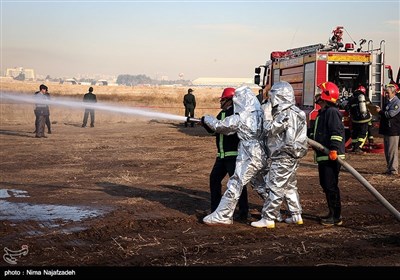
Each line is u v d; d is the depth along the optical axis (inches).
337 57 601.9
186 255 220.7
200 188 378.0
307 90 627.8
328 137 268.4
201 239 245.6
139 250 227.5
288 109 256.5
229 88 280.7
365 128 577.3
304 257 219.5
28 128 931.3
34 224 269.9
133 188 375.6
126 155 569.9
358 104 571.8
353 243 242.1
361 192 365.4
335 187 273.0
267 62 820.0
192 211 303.1
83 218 283.1
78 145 662.5
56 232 254.5
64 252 223.5
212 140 746.2
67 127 991.0
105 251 225.5
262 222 267.3
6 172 447.2
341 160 259.9
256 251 227.5
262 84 848.9
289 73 702.5
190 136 810.2
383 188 379.6
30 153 578.2
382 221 285.3
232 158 271.6
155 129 962.7
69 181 403.9
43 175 432.5
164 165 496.1
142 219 281.1
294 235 255.1
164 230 261.3
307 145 261.9
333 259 217.0
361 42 619.5
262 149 263.9
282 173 261.9
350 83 645.3
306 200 337.4
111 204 319.6
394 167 434.6
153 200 333.1
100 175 434.3
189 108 1029.2
